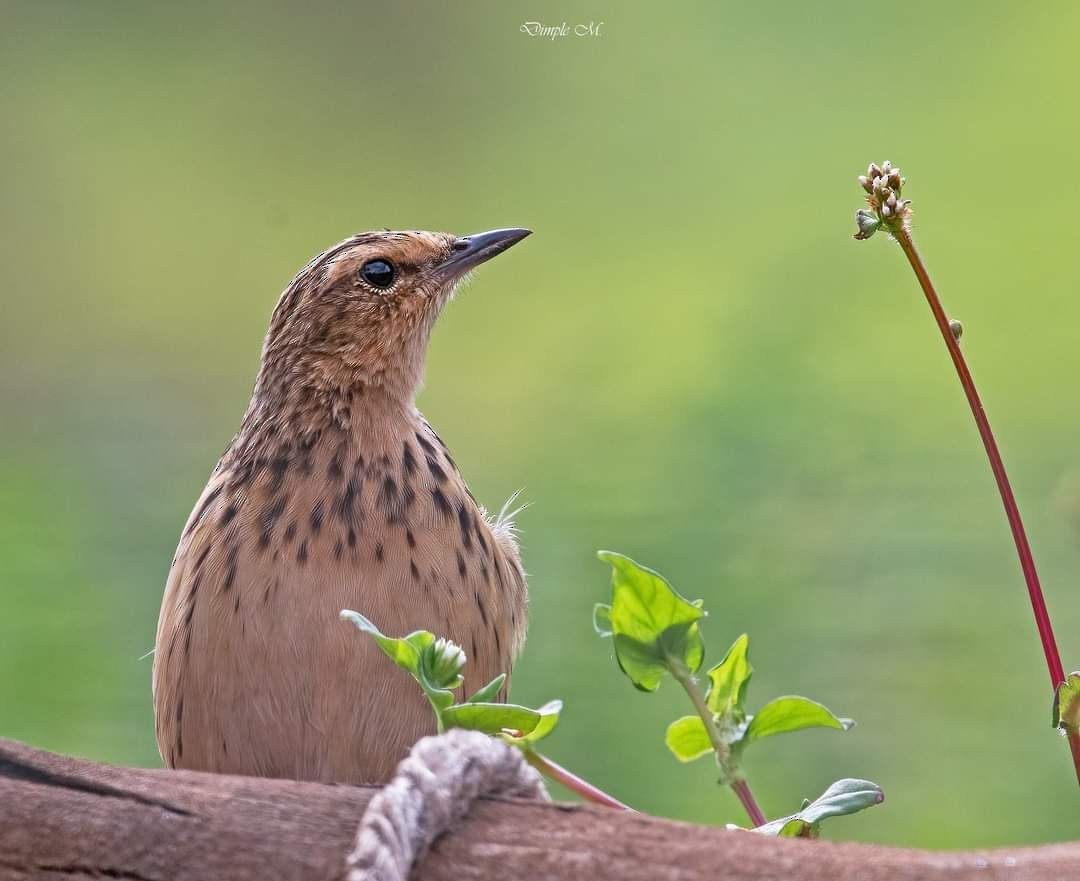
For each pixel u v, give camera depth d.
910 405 15.30
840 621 11.96
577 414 16.08
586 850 4.55
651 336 17.70
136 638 11.95
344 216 21.47
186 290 20.62
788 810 10.54
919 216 19.72
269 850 4.63
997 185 19.88
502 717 5.41
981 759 10.80
